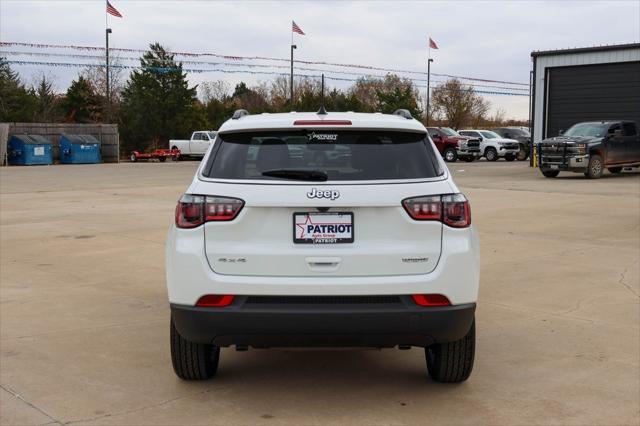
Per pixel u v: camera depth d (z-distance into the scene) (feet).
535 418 13.07
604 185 69.05
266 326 12.46
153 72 199.21
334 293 12.46
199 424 12.82
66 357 16.74
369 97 251.39
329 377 15.49
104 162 146.30
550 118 106.22
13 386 14.75
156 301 22.48
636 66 96.48
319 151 13.30
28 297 22.93
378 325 12.46
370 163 13.12
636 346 17.49
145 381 15.14
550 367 15.96
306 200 12.59
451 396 14.24
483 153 133.18
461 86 246.06
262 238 12.76
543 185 69.46
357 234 12.76
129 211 49.19
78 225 41.47
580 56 101.50
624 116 98.37
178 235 13.00
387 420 13.00
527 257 29.81
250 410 13.51
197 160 160.56
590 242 33.83
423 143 13.73
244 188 12.82
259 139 13.53
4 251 32.19
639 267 27.61
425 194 12.83
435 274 12.68
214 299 12.66
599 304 21.70
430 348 15.29
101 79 217.15
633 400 13.96
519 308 21.27
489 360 16.48
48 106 226.58
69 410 13.46
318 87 240.32
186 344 14.20
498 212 46.26
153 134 197.36
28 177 91.25
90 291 23.90
